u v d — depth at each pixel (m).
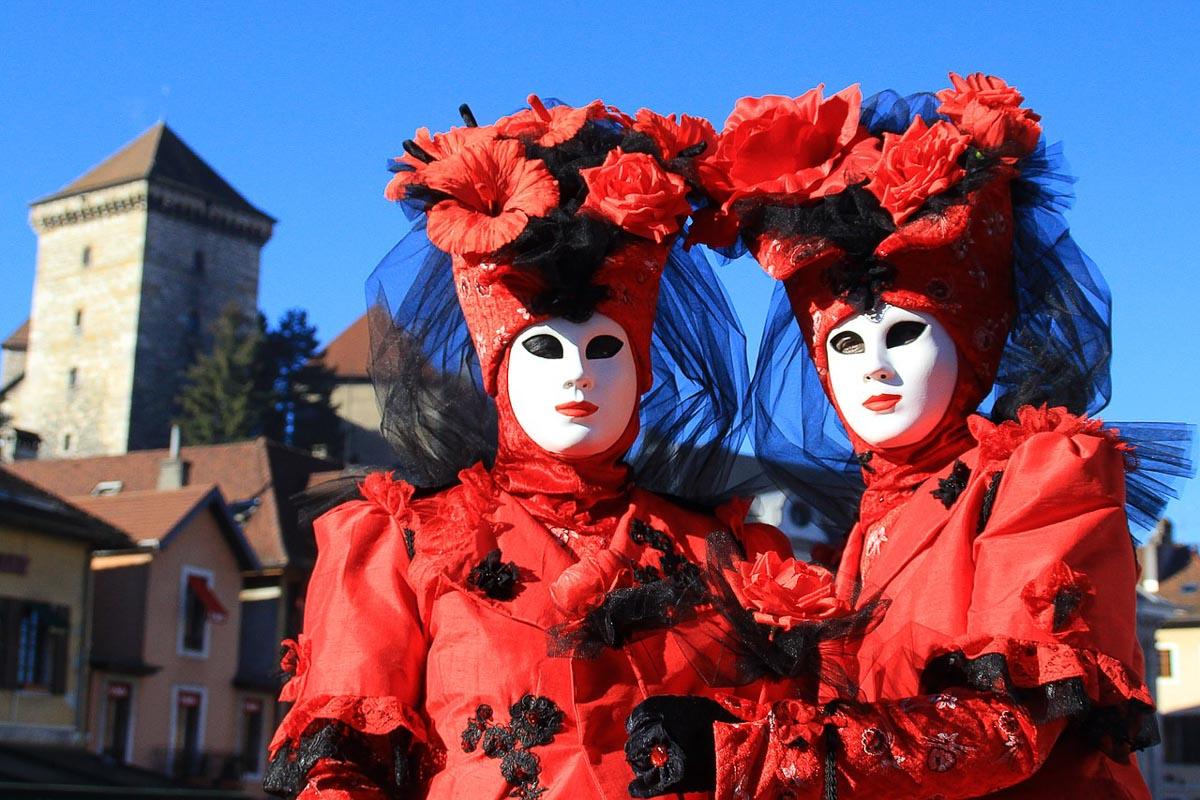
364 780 3.97
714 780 3.28
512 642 4.05
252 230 81.69
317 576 4.29
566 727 3.97
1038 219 4.31
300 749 3.97
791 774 3.21
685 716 3.32
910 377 4.09
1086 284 4.20
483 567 4.17
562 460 4.35
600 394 4.27
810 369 4.69
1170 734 42.78
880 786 3.23
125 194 77.38
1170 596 44.50
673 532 4.41
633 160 4.25
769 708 3.31
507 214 4.17
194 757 30.72
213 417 69.44
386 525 4.34
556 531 4.32
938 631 3.54
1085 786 3.47
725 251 4.50
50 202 79.12
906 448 4.15
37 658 27.88
